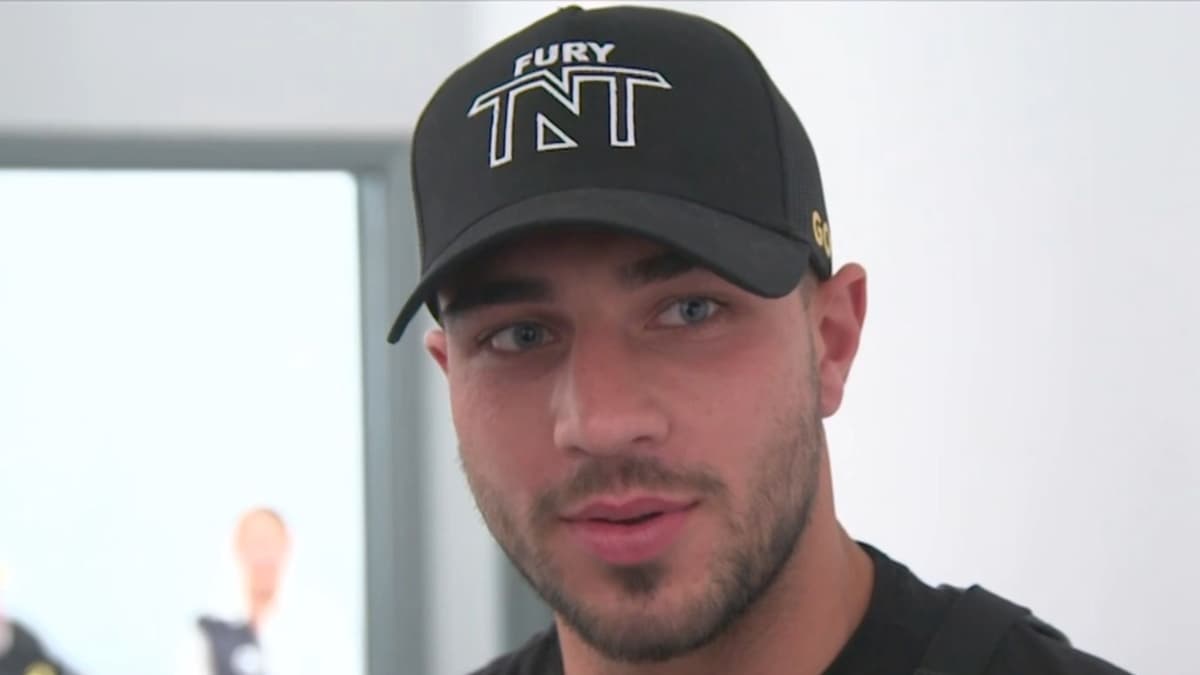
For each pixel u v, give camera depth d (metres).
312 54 1.68
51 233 1.65
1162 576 0.99
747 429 0.67
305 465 1.68
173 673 1.66
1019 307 1.14
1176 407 0.97
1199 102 0.94
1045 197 1.11
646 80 0.69
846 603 0.74
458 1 1.70
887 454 1.33
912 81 1.27
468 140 0.72
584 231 0.67
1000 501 1.17
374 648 1.68
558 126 0.69
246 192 1.67
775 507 0.68
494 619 1.68
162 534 1.66
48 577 1.64
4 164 1.64
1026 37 1.13
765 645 0.71
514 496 0.69
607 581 0.67
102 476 1.65
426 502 1.68
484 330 0.71
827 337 0.76
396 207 1.67
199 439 1.67
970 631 0.73
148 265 1.66
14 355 1.64
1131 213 1.02
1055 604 1.11
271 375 1.67
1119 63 1.03
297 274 1.68
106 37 1.67
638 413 0.66
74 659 1.64
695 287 0.67
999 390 1.17
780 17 1.49
